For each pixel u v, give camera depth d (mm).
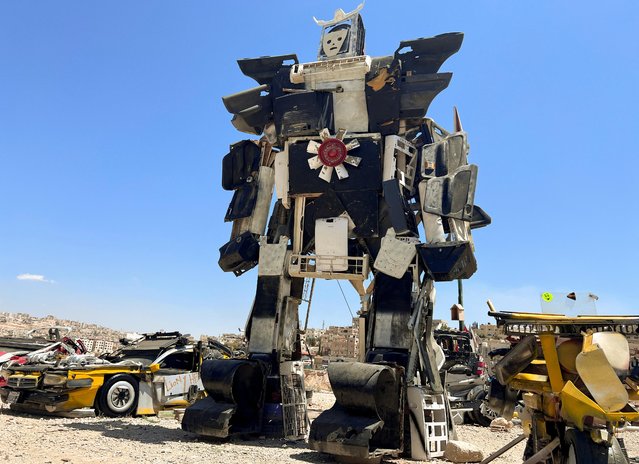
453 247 8594
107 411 11211
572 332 4961
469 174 8859
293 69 10234
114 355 13648
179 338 13430
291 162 10000
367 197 9516
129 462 6555
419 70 9883
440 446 7910
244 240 10398
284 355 9914
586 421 4438
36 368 11031
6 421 9656
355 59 9914
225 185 10984
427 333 8820
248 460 7062
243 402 8969
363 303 9758
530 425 5562
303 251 10086
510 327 5316
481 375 14727
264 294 9898
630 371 4625
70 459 6543
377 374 7156
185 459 6859
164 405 12148
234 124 10492
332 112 10062
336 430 7148
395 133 9836
